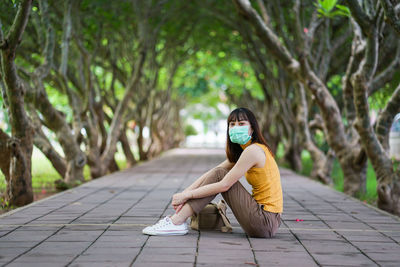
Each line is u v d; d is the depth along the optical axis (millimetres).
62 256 3514
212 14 14102
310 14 10352
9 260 3396
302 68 8266
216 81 22812
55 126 9453
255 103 23719
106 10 11555
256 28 8016
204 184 4230
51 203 6457
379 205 6977
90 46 13070
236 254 3617
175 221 4242
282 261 3439
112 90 14758
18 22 5871
